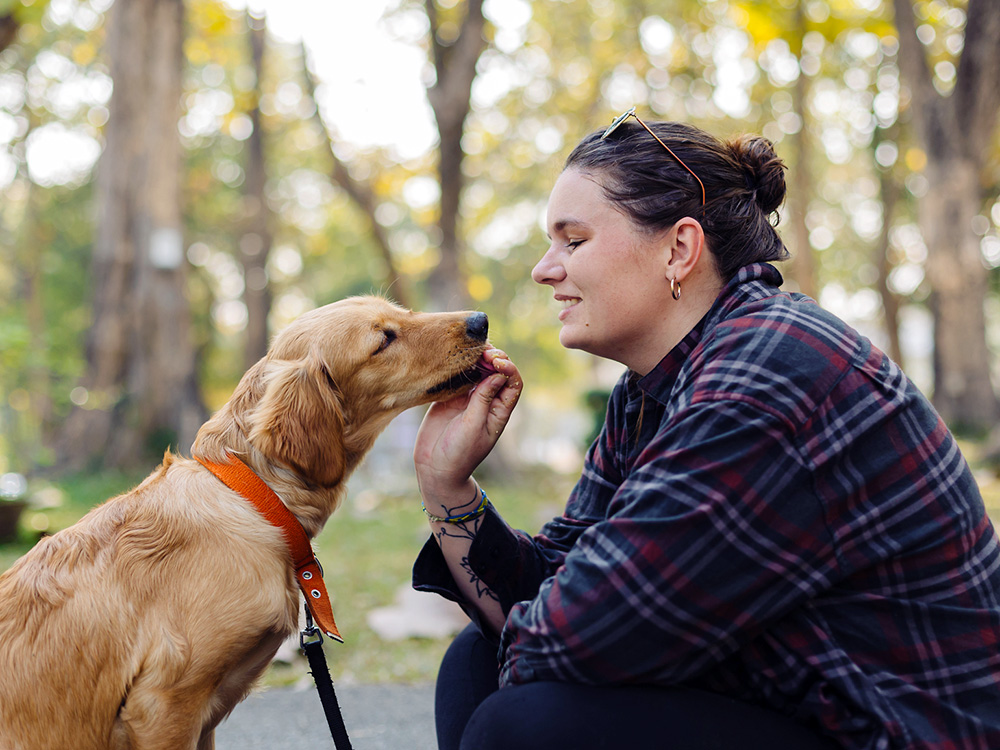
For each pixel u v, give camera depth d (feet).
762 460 4.83
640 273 5.86
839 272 97.35
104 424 44.80
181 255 45.60
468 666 6.95
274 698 11.92
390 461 54.39
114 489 38.40
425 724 10.81
